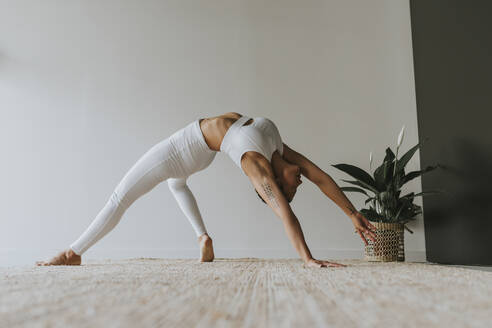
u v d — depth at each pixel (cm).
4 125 302
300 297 64
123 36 310
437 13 237
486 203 176
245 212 284
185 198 222
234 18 309
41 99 305
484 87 170
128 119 301
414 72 293
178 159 189
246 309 53
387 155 232
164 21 311
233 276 104
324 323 44
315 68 301
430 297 63
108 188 294
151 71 305
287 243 279
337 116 295
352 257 276
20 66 309
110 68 307
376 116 294
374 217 227
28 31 313
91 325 42
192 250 281
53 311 50
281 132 294
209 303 58
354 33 303
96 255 283
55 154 298
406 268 137
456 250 216
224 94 300
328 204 282
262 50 304
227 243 281
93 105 303
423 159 273
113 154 297
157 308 53
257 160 156
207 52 306
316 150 292
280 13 308
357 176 225
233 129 172
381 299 62
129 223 286
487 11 163
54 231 290
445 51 224
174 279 95
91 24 312
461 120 201
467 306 55
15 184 296
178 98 301
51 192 294
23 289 73
